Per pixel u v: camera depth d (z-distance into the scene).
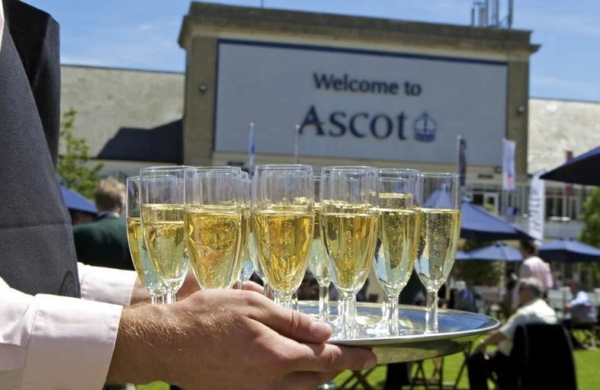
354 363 1.11
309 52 33.28
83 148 29.55
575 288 18.80
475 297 17.83
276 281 1.36
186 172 1.37
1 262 1.28
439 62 34.41
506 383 6.84
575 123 42.56
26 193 1.38
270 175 1.36
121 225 5.09
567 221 37.28
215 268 1.35
